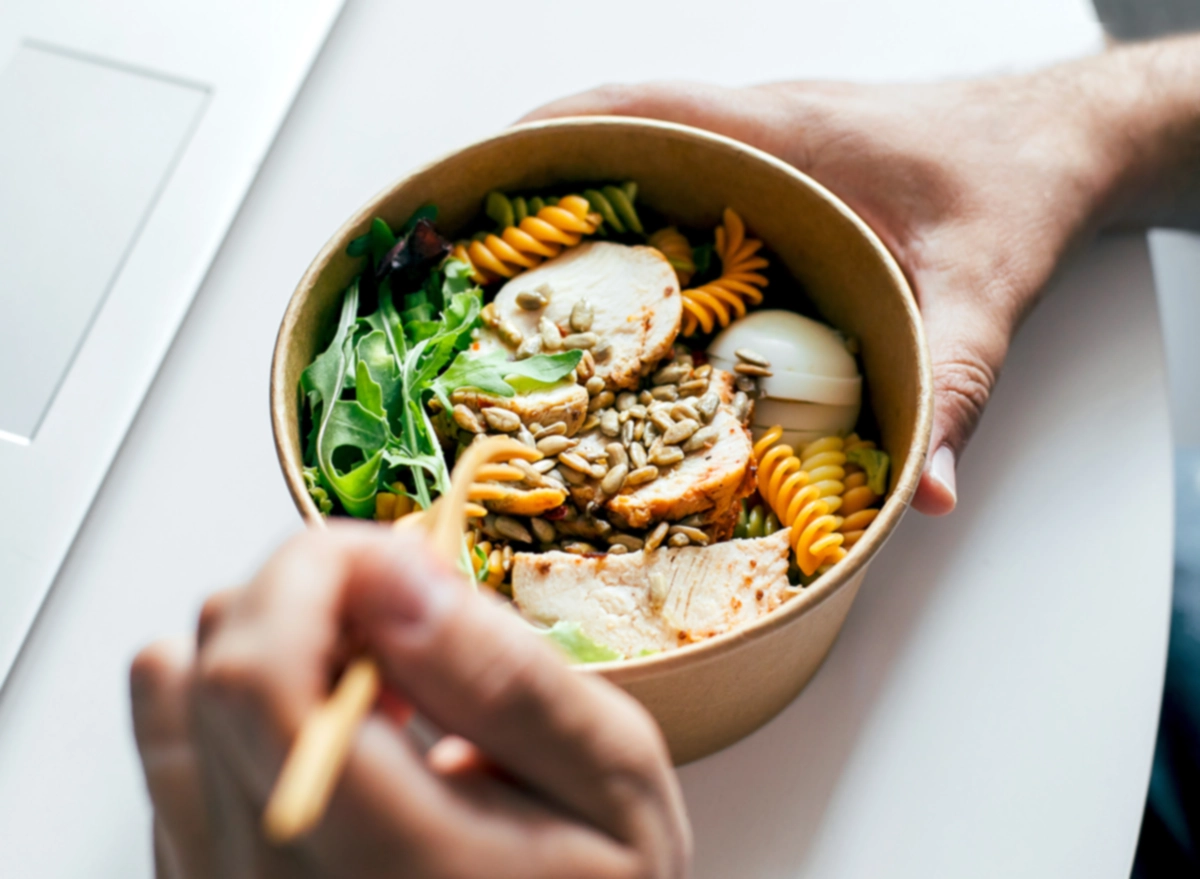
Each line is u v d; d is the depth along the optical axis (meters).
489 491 0.46
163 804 0.38
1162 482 0.53
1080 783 0.49
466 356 0.48
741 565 0.47
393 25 0.62
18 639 0.52
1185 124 0.57
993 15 0.63
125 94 0.60
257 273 0.57
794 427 0.50
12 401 0.55
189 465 0.54
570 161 0.51
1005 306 0.52
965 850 0.48
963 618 0.51
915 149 0.54
